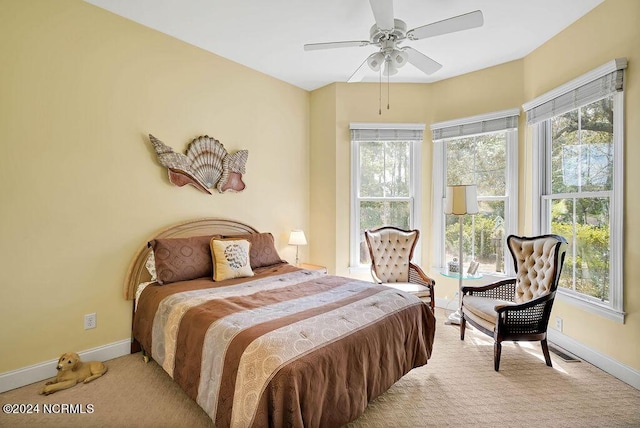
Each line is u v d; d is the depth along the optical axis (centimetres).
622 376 222
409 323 213
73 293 233
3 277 205
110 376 226
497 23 268
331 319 175
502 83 343
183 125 297
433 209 388
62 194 228
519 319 236
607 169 243
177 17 259
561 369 238
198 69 308
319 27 275
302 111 413
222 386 151
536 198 307
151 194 276
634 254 218
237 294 222
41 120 218
